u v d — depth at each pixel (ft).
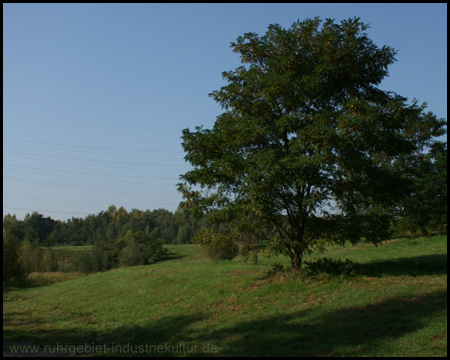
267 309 37.63
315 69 41.70
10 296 71.87
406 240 101.35
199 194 46.98
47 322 43.50
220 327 33.78
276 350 24.62
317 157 38.60
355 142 40.06
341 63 43.42
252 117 43.55
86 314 49.03
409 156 104.27
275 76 42.86
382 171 44.96
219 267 72.64
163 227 339.16
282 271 50.01
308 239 49.34
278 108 46.70
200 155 46.42
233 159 42.19
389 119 41.98
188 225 310.04
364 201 47.34
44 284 99.66
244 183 40.29
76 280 82.02
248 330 31.32
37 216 284.41
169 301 49.26
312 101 45.70
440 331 23.80
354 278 43.75
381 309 31.17
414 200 77.30
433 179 100.12
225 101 48.55
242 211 42.47
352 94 44.50
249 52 47.67
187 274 66.39
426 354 20.42
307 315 32.96
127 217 369.09
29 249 121.60
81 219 345.10
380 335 24.94
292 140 41.29
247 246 49.47
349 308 33.12
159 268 79.15
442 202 99.81
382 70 45.19
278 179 39.45
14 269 93.66
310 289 41.98
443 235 98.32
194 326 35.81
